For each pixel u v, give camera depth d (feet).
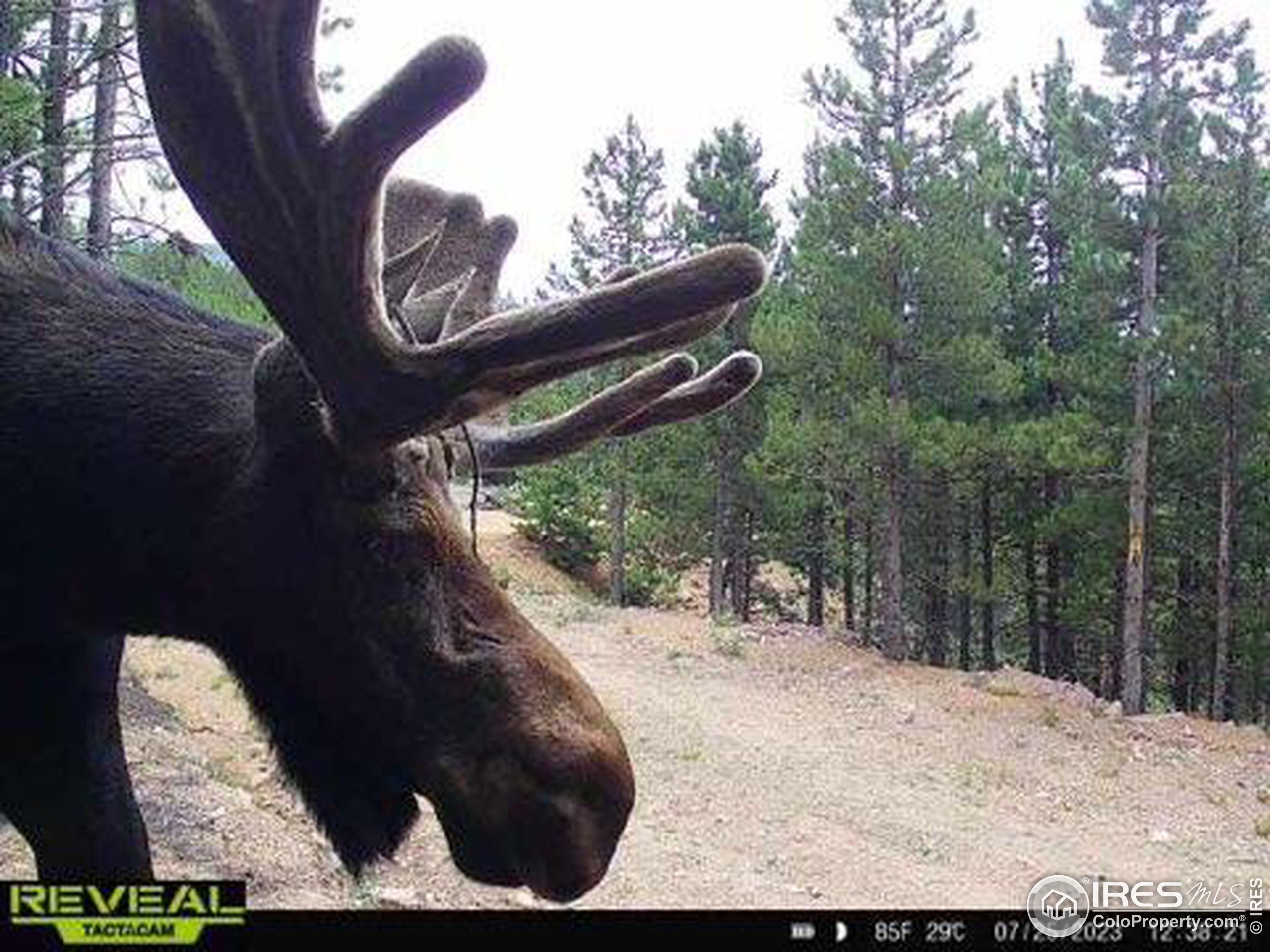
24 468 9.11
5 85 29.35
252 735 28.19
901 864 31.89
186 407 9.06
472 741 8.50
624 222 88.38
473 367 7.73
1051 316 77.92
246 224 7.63
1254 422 65.21
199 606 9.14
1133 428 64.39
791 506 83.46
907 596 87.92
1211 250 62.49
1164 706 93.40
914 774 42.63
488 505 110.42
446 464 9.17
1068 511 70.64
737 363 10.16
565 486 105.29
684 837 32.01
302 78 7.41
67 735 10.39
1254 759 49.26
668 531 89.92
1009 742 48.57
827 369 65.98
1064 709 54.70
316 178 7.47
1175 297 66.80
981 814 38.50
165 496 8.94
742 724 46.39
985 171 66.33
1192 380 64.03
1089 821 39.40
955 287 63.26
